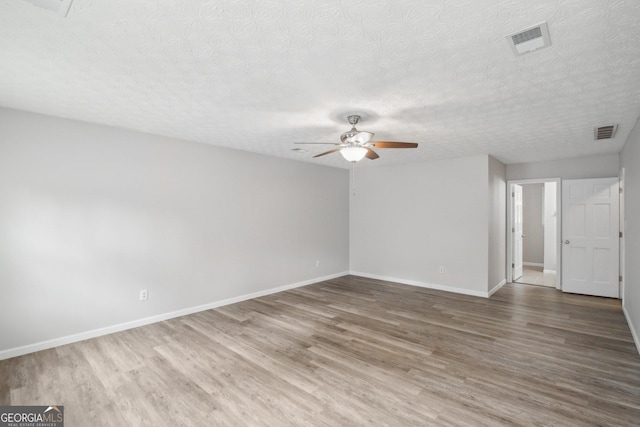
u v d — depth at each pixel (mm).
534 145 4250
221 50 1865
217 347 3088
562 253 5293
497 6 1442
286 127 3457
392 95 2529
